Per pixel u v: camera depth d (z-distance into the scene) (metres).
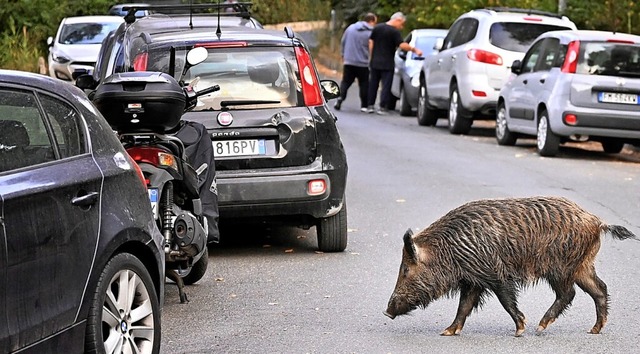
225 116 23.42
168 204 18.64
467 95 50.94
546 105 43.22
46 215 13.23
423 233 17.22
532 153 45.19
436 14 81.62
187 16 30.12
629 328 18.41
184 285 21.88
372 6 101.00
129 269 14.82
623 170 39.94
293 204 23.61
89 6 76.62
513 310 17.48
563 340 17.62
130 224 14.86
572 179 36.81
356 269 23.09
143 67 23.62
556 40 44.56
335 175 23.88
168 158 18.58
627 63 42.56
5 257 12.45
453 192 33.25
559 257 17.23
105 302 14.40
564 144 50.19
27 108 13.86
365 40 65.31
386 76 64.81
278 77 24.05
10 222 12.60
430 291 17.00
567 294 17.72
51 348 13.23
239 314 19.44
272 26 102.06
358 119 60.69
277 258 24.44
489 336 17.89
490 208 17.06
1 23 72.75
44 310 13.10
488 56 50.38
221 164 23.38
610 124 42.22
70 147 14.34
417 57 64.56
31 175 13.30
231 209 23.38
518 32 50.84
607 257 24.39
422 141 48.88
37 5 73.50
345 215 24.52
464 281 17.09
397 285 17.17
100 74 27.75
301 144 23.62
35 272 12.95
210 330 18.34
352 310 19.69
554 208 17.23
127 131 18.81
